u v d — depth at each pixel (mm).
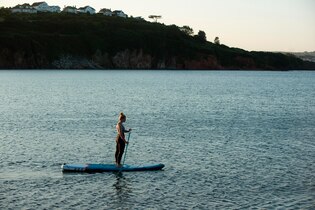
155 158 30203
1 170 25938
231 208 19984
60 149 32688
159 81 148625
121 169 26281
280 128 45812
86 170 25922
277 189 22953
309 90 118812
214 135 40406
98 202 20641
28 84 116500
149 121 49719
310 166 28281
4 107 62094
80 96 83438
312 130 44625
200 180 24594
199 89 113500
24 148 32688
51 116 52656
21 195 21375
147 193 22109
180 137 38938
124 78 162750
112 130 42438
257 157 30953
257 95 96688
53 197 21203
